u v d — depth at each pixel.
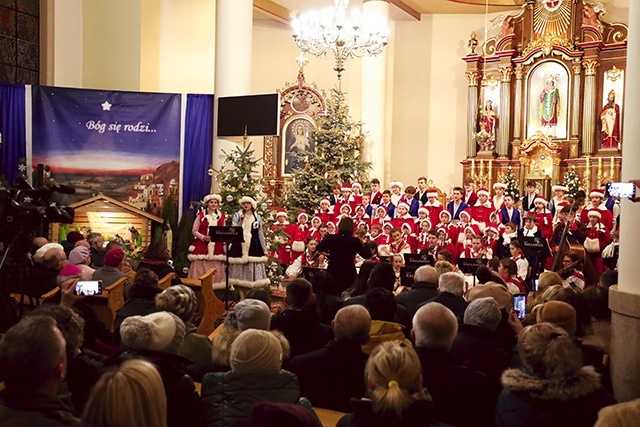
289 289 5.14
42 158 13.41
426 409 2.80
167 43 15.74
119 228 12.29
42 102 13.41
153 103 13.72
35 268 7.37
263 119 12.05
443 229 13.45
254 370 3.43
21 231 6.05
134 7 15.23
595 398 3.16
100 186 13.61
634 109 5.91
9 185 12.72
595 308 6.11
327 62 19.78
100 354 4.23
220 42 12.94
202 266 11.16
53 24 15.20
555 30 17.89
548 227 13.66
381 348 2.94
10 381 2.48
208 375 3.47
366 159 18.91
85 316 4.98
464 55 19.41
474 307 4.53
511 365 4.57
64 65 15.35
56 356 2.52
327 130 17.66
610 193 5.43
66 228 12.01
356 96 19.69
